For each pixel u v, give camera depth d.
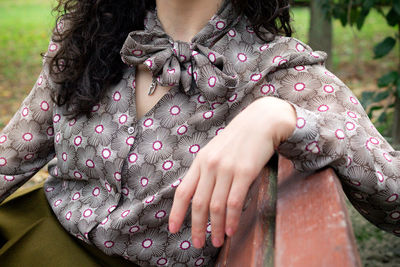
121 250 1.29
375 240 2.72
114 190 1.30
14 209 1.54
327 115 1.04
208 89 1.22
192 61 1.26
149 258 1.29
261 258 0.80
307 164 0.97
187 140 1.25
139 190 1.27
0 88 7.48
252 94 1.24
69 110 1.36
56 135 1.41
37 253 1.38
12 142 1.50
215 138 0.92
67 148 1.37
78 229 1.33
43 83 1.48
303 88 1.19
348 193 1.12
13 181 1.52
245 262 0.82
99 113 1.32
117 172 1.27
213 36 1.28
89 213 1.33
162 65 1.25
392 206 1.11
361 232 2.79
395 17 3.03
